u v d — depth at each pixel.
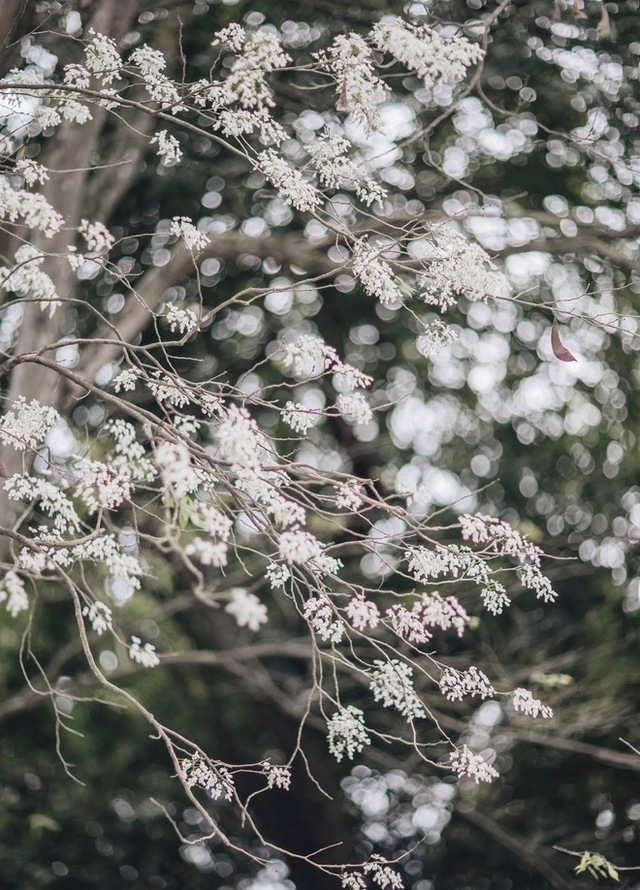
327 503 7.82
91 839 11.01
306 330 9.23
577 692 8.56
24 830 10.50
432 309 8.85
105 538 3.33
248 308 8.52
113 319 7.77
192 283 8.20
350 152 7.03
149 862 11.20
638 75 7.62
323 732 10.34
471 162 8.10
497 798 9.16
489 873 9.98
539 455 9.41
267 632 10.05
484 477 9.40
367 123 3.70
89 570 8.58
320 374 3.52
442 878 10.23
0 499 5.32
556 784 8.97
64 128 6.95
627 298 8.37
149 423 3.16
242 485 3.31
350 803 10.66
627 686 8.59
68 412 6.47
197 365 8.30
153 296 7.66
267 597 9.60
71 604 9.52
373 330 9.49
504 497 9.42
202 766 3.45
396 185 7.89
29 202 3.30
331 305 9.09
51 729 10.27
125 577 3.32
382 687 3.46
